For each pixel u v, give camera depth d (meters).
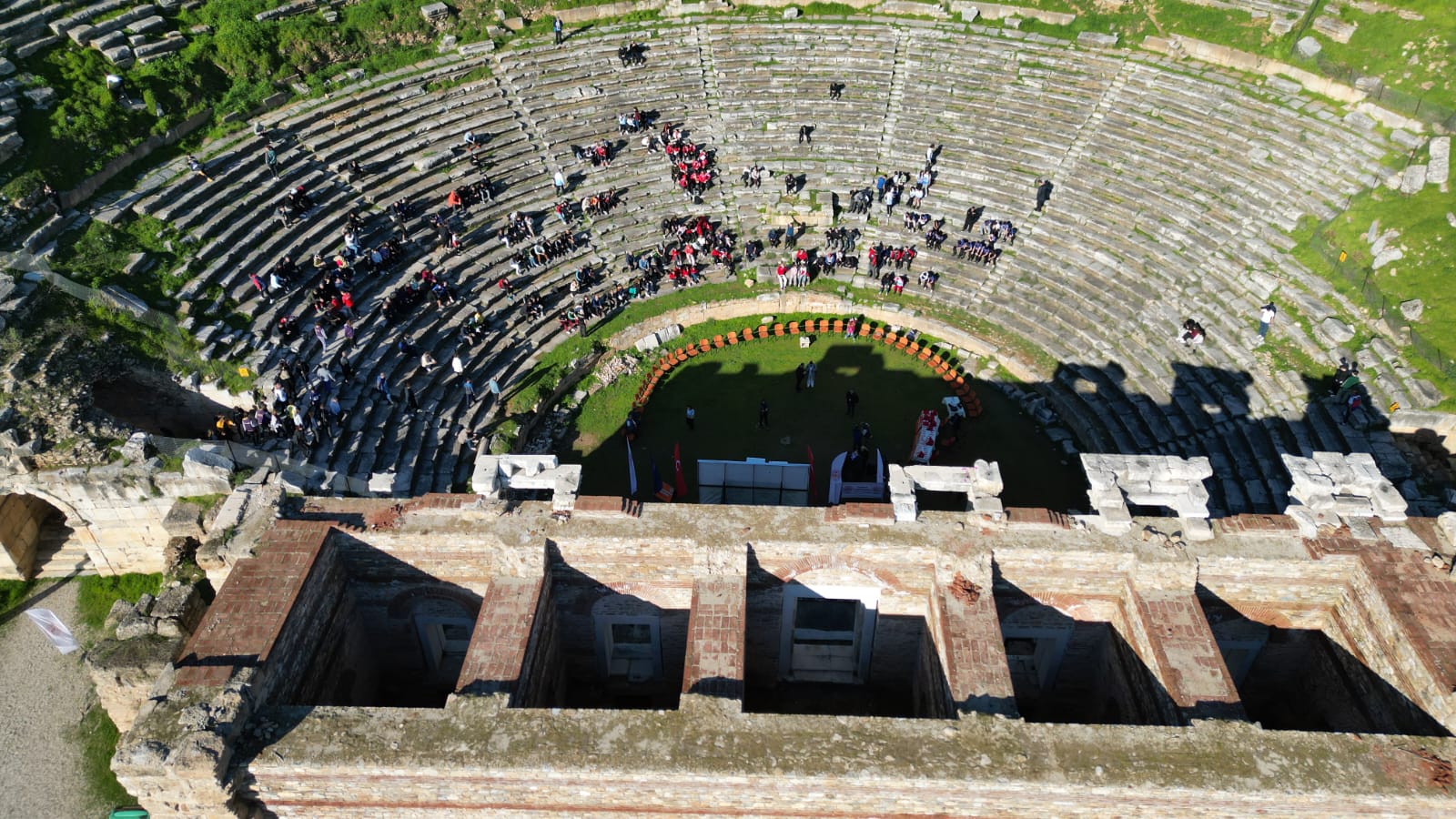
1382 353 32.31
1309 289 35.25
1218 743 17.52
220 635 19.22
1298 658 23.59
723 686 19.11
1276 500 29.97
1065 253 39.97
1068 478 34.44
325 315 33.81
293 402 30.75
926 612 22.66
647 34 47.75
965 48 46.69
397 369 34.50
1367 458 22.25
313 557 21.03
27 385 28.16
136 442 27.64
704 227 41.91
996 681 19.28
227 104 39.62
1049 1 46.88
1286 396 32.75
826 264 42.06
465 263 38.81
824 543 21.33
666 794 17.67
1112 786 16.83
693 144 44.78
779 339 40.75
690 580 22.50
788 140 45.03
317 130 40.31
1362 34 40.53
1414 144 37.03
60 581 30.03
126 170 36.22
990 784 16.92
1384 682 20.16
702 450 35.56
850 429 36.53
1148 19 45.00
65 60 37.12
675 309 40.59
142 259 32.78
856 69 46.78
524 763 17.16
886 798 17.50
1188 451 32.66
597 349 38.94
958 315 39.97
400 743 17.58
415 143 41.44
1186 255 38.16
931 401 37.75
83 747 25.59
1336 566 21.14
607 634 24.69
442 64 44.66
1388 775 16.94
